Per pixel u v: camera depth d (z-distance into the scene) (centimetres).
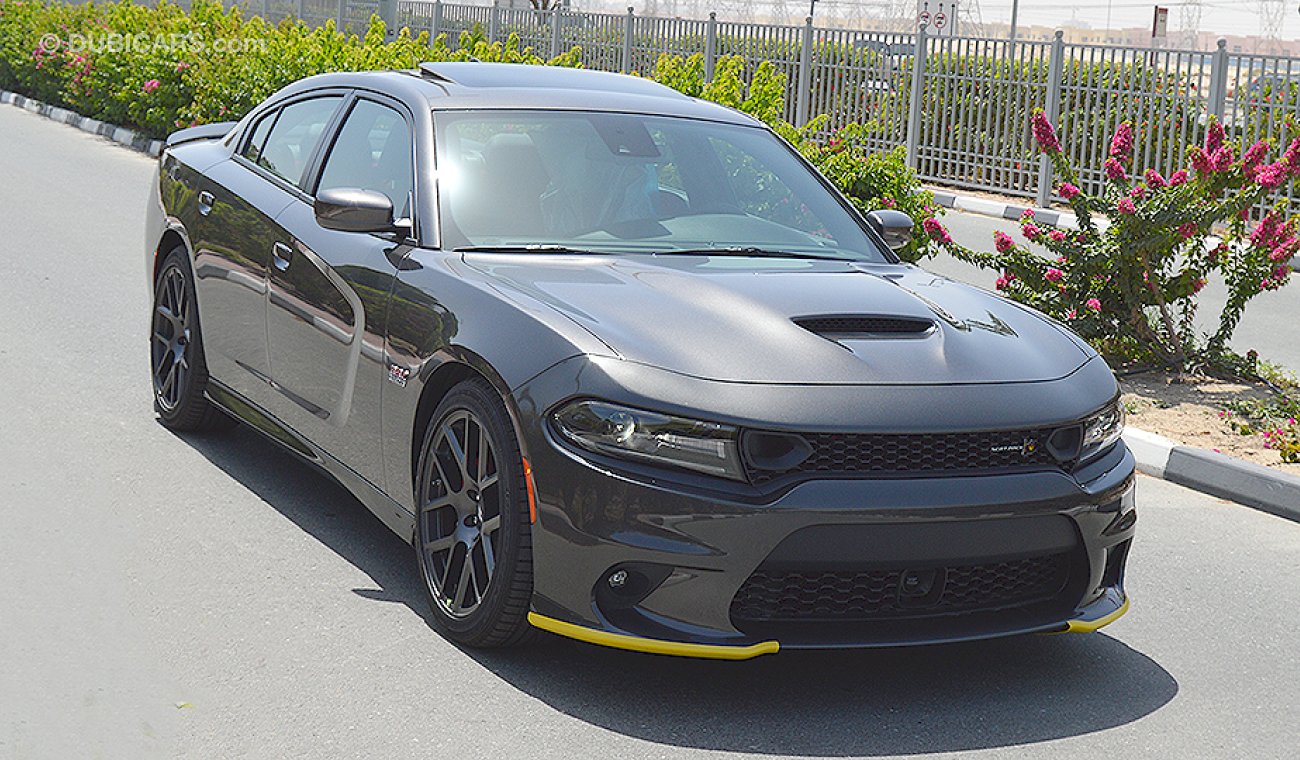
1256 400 808
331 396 510
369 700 396
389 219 487
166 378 646
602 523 389
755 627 394
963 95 1888
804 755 378
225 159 633
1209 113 1680
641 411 389
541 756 370
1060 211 1734
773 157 566
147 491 559
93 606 449
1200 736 405
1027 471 405
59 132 2012
